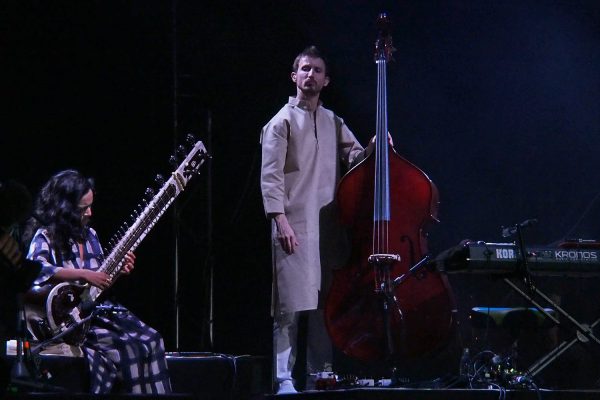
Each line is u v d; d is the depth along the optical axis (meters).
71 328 9.95
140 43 16.47
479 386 10.23
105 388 10.06
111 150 16.27
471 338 14.20
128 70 16.41
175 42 16.00
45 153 16.00
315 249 11.27
